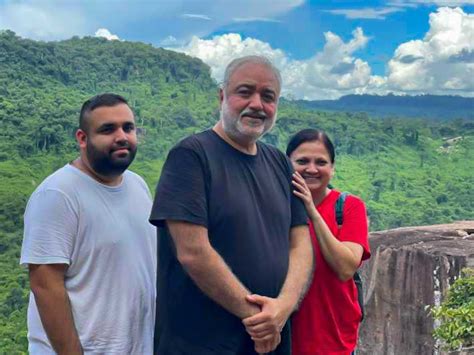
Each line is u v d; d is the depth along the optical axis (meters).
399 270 6.11
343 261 3.12
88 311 2.73
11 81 78.12
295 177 2.95
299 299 2.81
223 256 2.57
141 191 3.00
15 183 51.72
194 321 2.59
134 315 2.81
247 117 2.63
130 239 2.83
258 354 2.63
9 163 56.69
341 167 81.56
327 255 3.11
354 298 3.31
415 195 76.12
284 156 2.96
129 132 2.86
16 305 32.50
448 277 5.61
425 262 5.84
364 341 6.39
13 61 84.12
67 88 85.62
